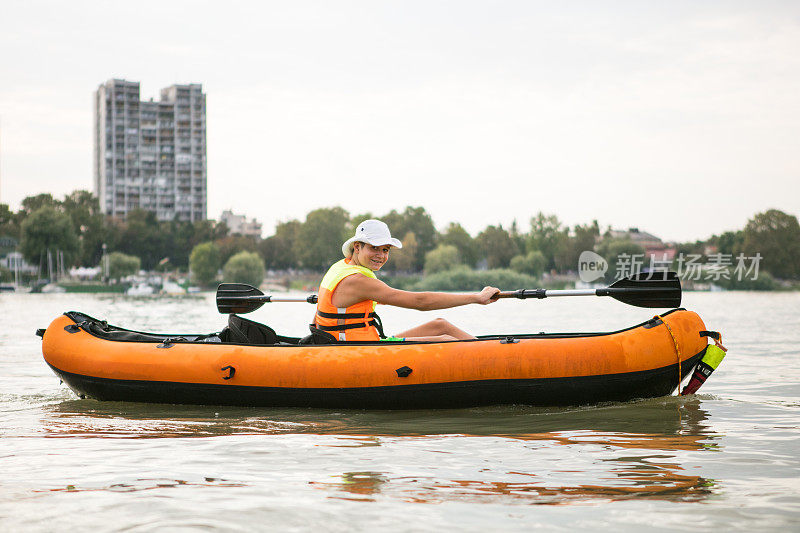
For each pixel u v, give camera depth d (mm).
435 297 5203
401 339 5453
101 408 5312
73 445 4004
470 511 2760
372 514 2725
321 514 2723
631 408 5016
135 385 5410
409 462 3551
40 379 6871
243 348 5312
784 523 2611
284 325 17344
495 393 5008
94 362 5531
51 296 66000
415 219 126312
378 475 3303
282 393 5148
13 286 84375
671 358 5031
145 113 157500
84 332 5805
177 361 5320
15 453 3799
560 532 2535
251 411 5121
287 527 2586
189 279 110938
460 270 94812
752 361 8195
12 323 18266
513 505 2840
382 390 5020
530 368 4973
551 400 5039
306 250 125938
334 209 127875
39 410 5234
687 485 3109
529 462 3539
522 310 29094
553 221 116938
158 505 2834
